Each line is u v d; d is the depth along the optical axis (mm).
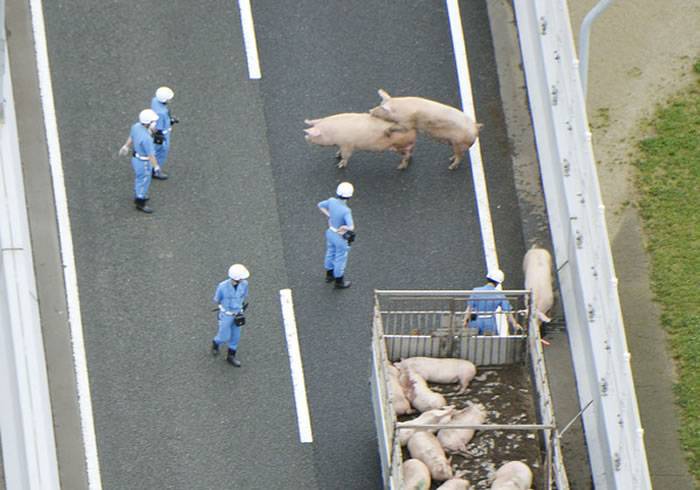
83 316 82438
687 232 85688
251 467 79750
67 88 87375
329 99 88250
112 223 84562
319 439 80438
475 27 90375
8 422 77250
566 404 81750
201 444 80125
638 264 84938
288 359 82188
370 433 80750
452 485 75750
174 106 87312
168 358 81812
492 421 78625
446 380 79312
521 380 79750
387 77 88938
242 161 86438
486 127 88000
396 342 79438
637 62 89812
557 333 83312
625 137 88000
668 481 80125
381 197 86188
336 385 81750
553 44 84312
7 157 81875
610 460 77188
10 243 80250
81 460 79500
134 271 83562
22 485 75750
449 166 87000
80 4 89312
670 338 83250
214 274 83750
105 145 86312
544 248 85250
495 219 86000
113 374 81312
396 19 90312
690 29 90625
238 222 85000
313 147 86938
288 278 83938
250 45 89062
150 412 80688
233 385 81438
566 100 82875
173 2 89875
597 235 79312
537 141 85812
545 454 77375
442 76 89125
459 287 84312
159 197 85188
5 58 81875
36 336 79750
